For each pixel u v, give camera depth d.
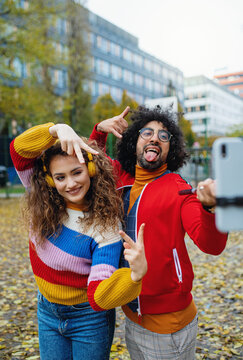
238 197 0.87
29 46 11.45
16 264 5.61
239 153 0.88
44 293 1.66
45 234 1.58
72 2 15.27
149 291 1.57
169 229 1.57
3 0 11.01
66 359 1.67
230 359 2.80
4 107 13.18
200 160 14.81
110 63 41.50
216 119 73.19
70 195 1.55
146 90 49.00
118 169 1.98
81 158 1.39
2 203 13.11
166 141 1.75
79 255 1.55
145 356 1.64
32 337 3.23
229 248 6.36
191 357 1.66
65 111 16.22
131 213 1.67
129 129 1.93
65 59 13.01
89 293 1.42
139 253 1.28
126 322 1.74
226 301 3.95
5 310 3.81
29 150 1.56
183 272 1.58
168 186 1.63
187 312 1.61
